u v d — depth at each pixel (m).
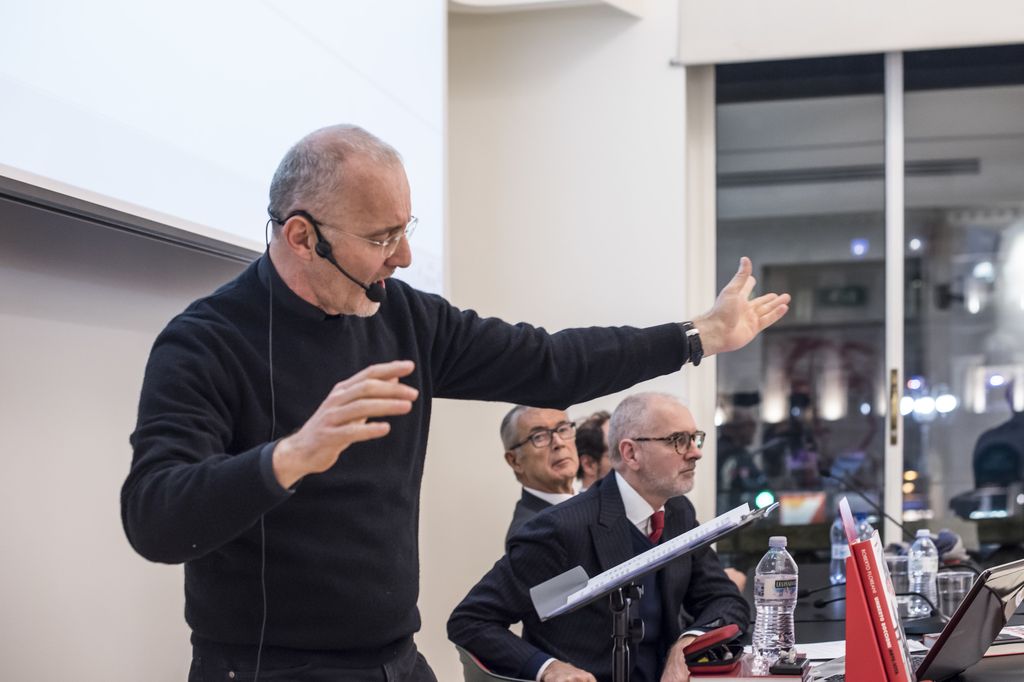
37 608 2.19
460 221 4.95
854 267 5.19
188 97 2.40
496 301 4.90
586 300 4.84
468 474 4.82
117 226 2.23
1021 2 4.71
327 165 1.58
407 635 1.71
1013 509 5.07
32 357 2.19
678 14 4.83
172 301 2.67
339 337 1.67
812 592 3.12
